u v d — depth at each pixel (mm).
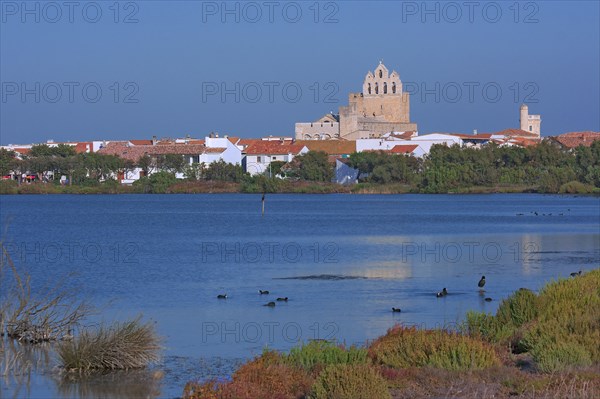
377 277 133875
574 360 59656
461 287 120938
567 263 151500
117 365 70250
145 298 113625
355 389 52594
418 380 57219
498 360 61156
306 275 137875
